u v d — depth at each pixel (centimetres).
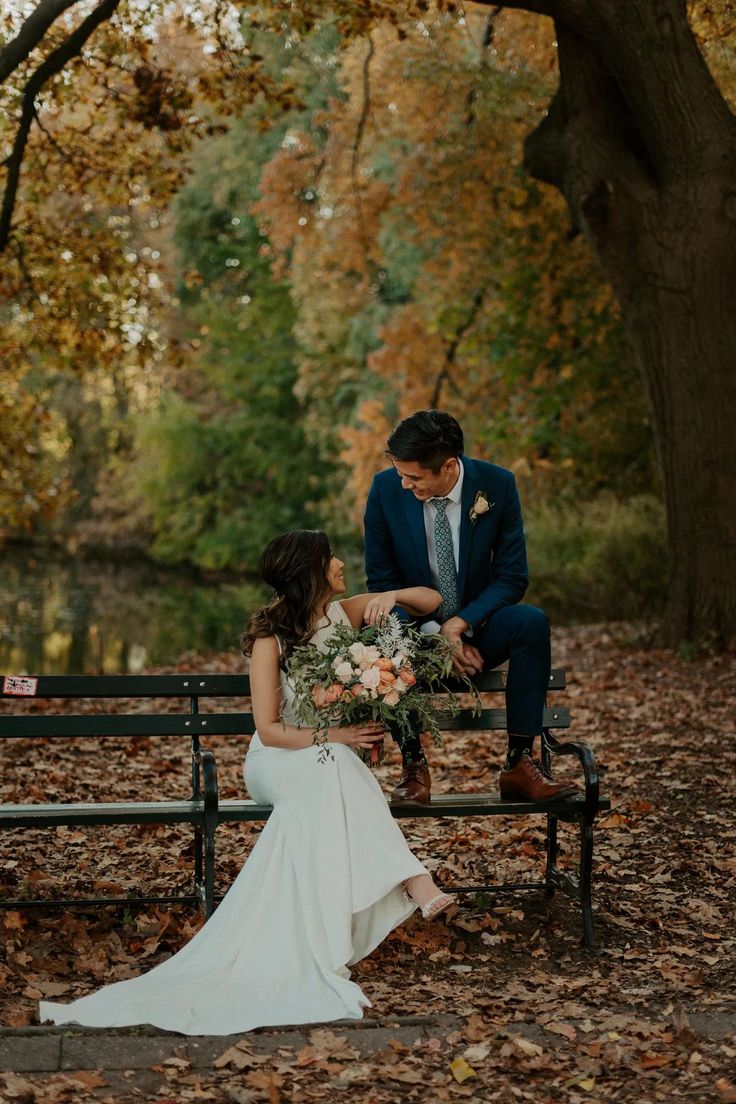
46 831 595
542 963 435
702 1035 368
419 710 443
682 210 1036
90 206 1419
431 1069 347
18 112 1266
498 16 1519
